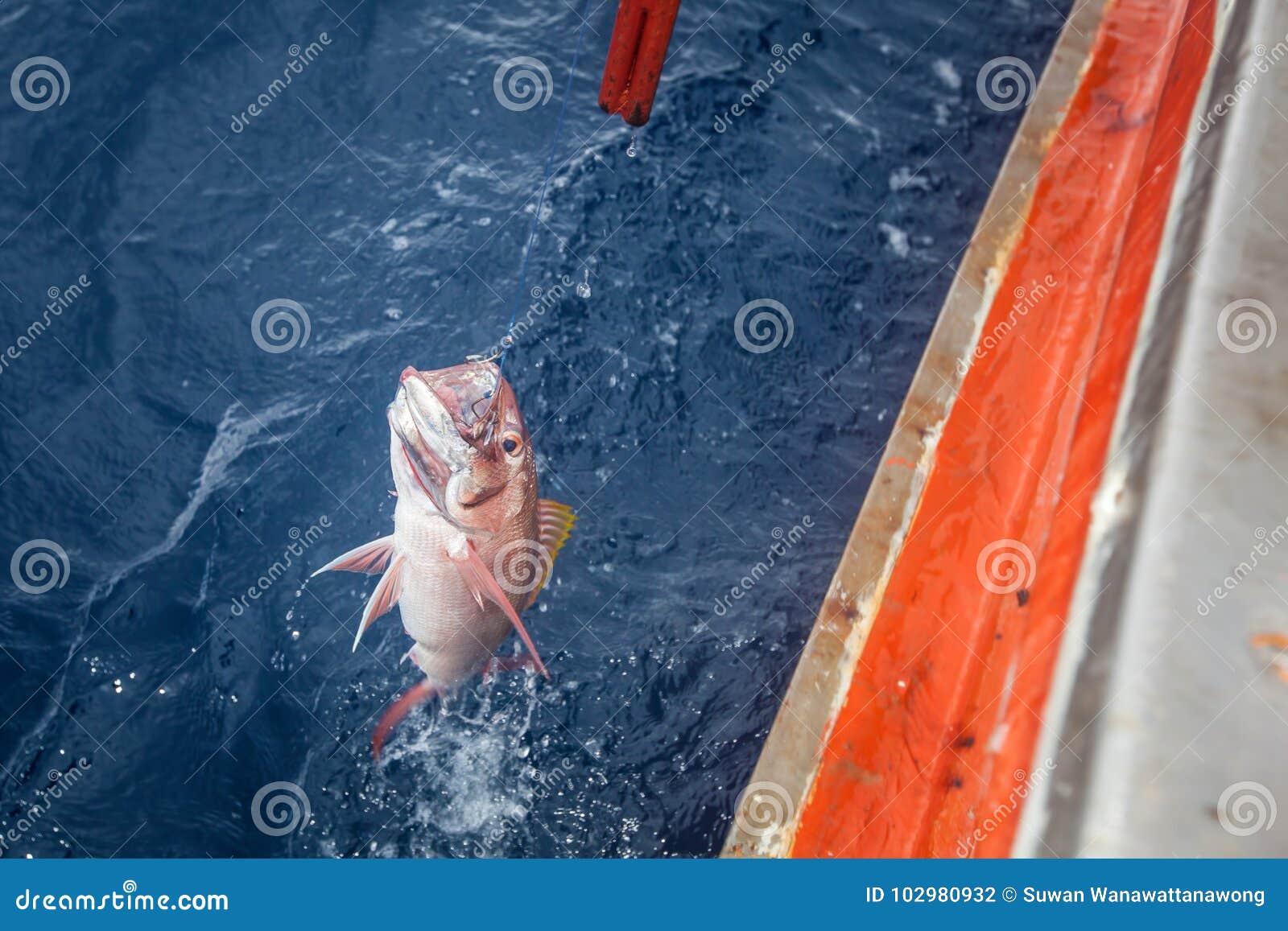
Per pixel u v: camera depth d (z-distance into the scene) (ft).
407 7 27.43
